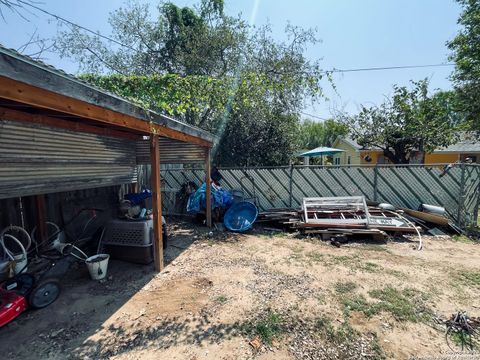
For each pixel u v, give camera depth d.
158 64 11.82
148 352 2.10
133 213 4.64
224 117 10.38
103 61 11.25
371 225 5.06
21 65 1.58
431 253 4.24
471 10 9.21
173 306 2.76
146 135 5.00
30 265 3.38
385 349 2.10
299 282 3.26
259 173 6.89
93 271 3.34
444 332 2.31
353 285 3.16
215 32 10.85
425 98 10.41
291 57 10.37
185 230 5.78
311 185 6.68
